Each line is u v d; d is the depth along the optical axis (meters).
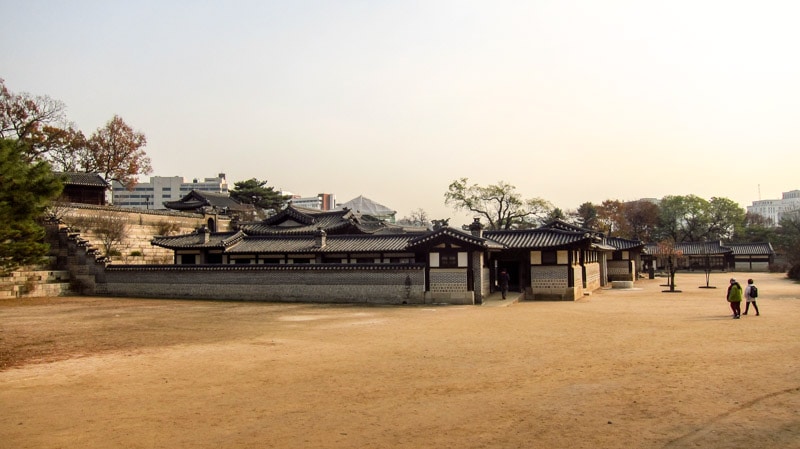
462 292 36.47
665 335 20.94
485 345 19.48
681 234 118.81
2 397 13.29
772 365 14.84
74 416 11.57
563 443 9.26
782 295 40.66
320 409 11.70
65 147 75.75
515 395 12.44
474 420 10.66
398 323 26.45
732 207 115.88
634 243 63.19
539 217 82.88
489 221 83.12
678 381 13.23
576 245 38.88
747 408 10.88
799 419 10.16
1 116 64.25
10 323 28.25
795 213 126.56
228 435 10.13
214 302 40.69
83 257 48.50
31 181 19.33
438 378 14.38
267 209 107.62
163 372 15.93
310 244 48.59
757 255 100.81
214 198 92.88
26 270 46.00
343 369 15.79
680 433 9.58
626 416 10.62
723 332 21.34
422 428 10.26
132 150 81.94
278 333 23.62
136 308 36.22
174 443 9.77
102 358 18.31
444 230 36.38
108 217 62.44
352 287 39.09
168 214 71.44
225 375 15.33
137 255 63.47
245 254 49.47
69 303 40.12
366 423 10.65
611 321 25.92
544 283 39.78
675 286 56.47
